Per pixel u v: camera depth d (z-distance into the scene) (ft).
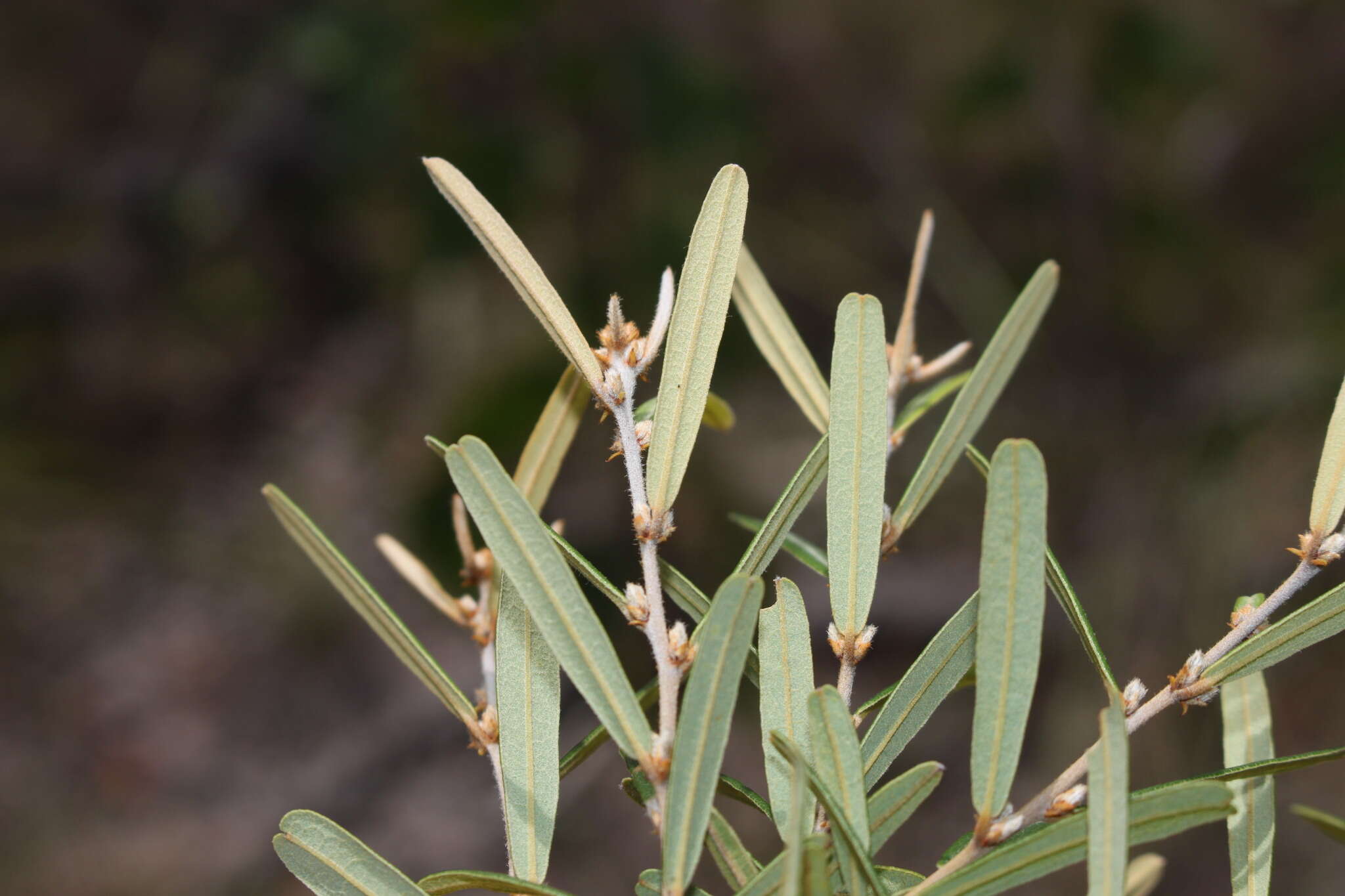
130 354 5.94
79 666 5.13
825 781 0.84
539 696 0.89
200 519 5.62
